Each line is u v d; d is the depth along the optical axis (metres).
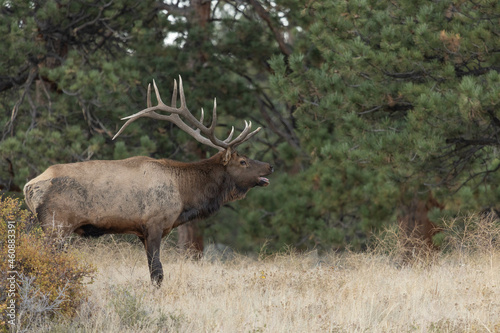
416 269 27.94
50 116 45.50
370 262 28.58
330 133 47.00
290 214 48.50
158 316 18.92
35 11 45.84
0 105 51.81
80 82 42.66
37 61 46.22
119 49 53.25
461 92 28.03
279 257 34.09
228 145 28.00
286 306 20.48
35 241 19.69
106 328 17.95
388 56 31.52
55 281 19.00
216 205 28.05
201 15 54.84
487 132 32.97
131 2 48.34
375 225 45.50
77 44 49.78
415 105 31.14
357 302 21.00
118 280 26.48
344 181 46.56
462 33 30.05
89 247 32.09
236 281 25.48
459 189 37.22
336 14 34.88
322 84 34.62
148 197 25.36
